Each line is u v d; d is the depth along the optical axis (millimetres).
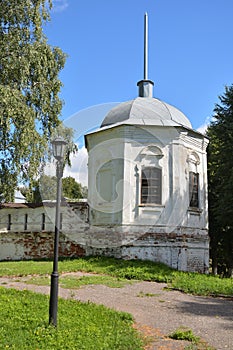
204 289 9648
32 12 14688
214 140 18969
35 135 13555
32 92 14656
